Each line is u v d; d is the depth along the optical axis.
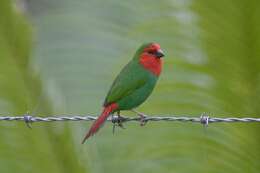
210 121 12.79
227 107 13.66
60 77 18.33
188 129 13.94
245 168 13.80
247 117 13.62
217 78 13.57
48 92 14.47
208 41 13.50
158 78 14.02
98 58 17.78
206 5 13.30
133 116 14.70
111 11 17.66
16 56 14.34
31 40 14.62
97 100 17.44
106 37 17.69
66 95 17.73
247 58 13.38
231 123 13.73
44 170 14.14
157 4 14.23
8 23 14.37
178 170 13.98
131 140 14.72
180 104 13.84
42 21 19.72
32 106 14.26
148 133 14.27
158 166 14.20
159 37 13.98
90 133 13.11
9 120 13.18
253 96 13.54
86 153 15.14
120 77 14.12
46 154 14.18
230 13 13.20
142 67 14.12
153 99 14.04
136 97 14.01
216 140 13.83
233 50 13.38
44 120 13.03
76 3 19.09
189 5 13.51
